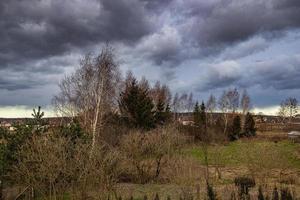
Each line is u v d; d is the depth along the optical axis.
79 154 23.31
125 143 36.84
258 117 115.38
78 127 26.52
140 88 63.66
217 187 28.52
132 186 30.22
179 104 90.44
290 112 119.88
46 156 21.94
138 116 57.53
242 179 29.12
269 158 41.09
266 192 23.67
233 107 94.62
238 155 47.62
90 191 23.31
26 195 23.45
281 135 70.38
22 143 23.69
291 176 34.84
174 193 27.14
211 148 55.22
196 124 73.19
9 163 23.25
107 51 47.91
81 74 48.81
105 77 46.59
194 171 35.28
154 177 35.38
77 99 49.72
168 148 38.31
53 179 22.00
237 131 71.44
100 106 45.44
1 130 24.41
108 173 26.67
